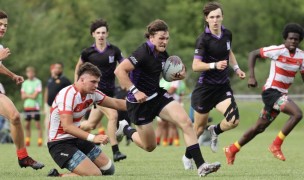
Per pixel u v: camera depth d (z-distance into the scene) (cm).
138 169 3225
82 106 2698
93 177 2631
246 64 16362
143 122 2798
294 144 5819
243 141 3359
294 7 17688
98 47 3894
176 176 2780
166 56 2784
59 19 16600
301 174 2914
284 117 10081
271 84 3378
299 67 3356
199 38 3253
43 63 14275
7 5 14300
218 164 2611
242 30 17662
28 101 6078
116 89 5425
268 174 2912
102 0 18625
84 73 2662
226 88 3306
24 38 14350
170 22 18700
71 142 2752
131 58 2712
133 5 18975
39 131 6028
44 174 2928
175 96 5912
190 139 2658
